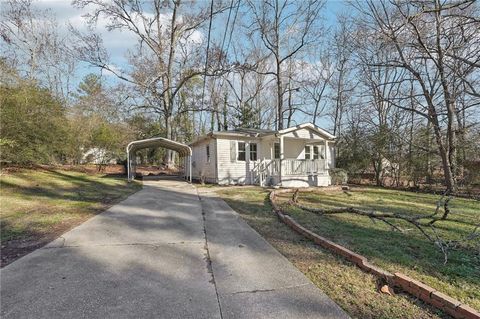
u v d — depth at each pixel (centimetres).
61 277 327
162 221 614
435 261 377
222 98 3069
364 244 446
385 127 1759
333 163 1869
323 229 541
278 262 382
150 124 2989
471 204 981
